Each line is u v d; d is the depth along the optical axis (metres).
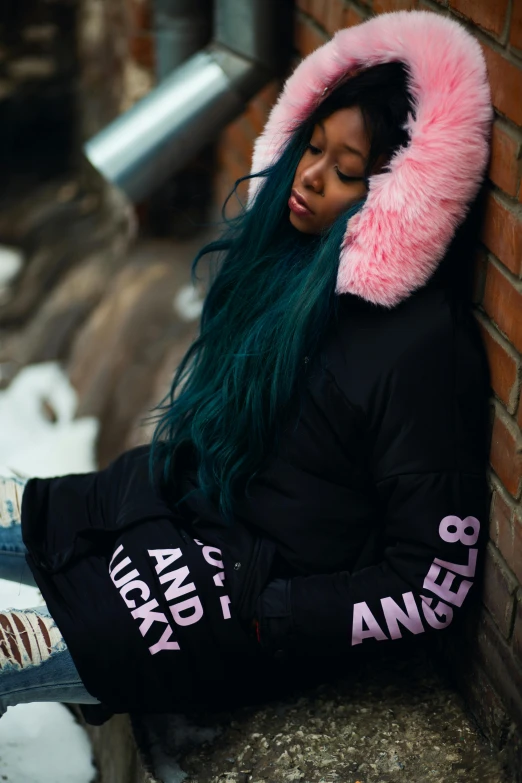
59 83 4.88
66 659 1.67
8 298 4.36
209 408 1.77
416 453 1.58
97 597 1.69
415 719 1.80
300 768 1.71
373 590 1.63
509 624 1.63
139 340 3.34
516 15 1.41
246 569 1.68
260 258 1.79
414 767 1.70
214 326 1.84
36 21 4.77
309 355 1.63
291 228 1.79
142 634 1.65
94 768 2.12
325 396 1.62
